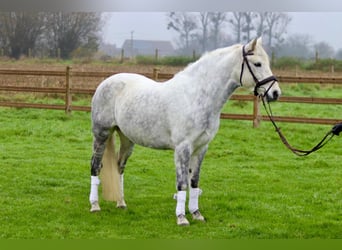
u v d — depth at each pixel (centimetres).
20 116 1623
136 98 705
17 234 657
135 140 717
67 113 1639
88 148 1262
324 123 1424
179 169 674
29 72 1670
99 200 822
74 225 696
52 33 4809
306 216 761
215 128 676
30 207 773
